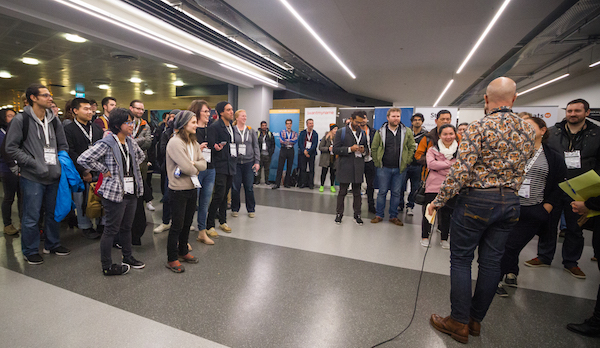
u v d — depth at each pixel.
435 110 6.57
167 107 15.54
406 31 5.30
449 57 6.70
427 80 9.14
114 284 2.32
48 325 1.79
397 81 9.55
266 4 4.34
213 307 2.04
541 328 1.92
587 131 2.92
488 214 1.59
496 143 1.57
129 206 2.54
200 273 2.56
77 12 3.89
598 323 1.81
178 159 2.40
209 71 7.12
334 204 5.50
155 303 2.07
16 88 10.91
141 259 2.81
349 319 1.95
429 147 3.61
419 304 2.16
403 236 3.72
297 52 6.70
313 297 2.22
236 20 4.69
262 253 3.04
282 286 2.37
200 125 3.16
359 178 4.12
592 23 4.86
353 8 4.45
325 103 11.66
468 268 1.75
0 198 5.18
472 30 5.11
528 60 7.11
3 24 4.81
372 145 4.12
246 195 4.32
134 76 8.68
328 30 5.33
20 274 2.45
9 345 1.61
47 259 2.76
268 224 4.06
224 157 3.42
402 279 2.56
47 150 2.62
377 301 2.19
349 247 3.29
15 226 3.70
